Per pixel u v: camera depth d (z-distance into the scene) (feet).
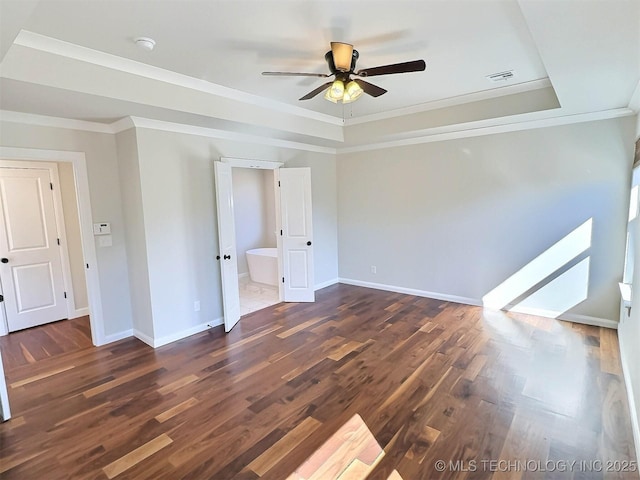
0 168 14.23
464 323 14.11
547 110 12.28
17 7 4.92
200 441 7.66
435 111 14.53
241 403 9.05
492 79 11.48
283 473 6.73
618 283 12.80
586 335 12.59
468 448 7.27
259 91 12.19
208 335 13.73
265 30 7.87
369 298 17.88
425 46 8.89
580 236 13.48
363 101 13.82
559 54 7.30
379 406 8.77
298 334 13.53
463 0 6.82
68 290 16.08
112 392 9.71
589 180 13.11
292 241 17.53
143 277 12.78
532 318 14.46
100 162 12.67
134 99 9.71
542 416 8.22
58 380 10.44
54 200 15.61
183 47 8.61
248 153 15.66
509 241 15.11
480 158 15.46
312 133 15.67
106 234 12.98
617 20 5.85
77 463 7.10
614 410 8.38
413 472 6.68
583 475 6.53
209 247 14.42
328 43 8.60
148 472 6.82
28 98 9.14
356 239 20.17
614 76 8.69
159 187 12.61
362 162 19.29
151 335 12.85
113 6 6.67
